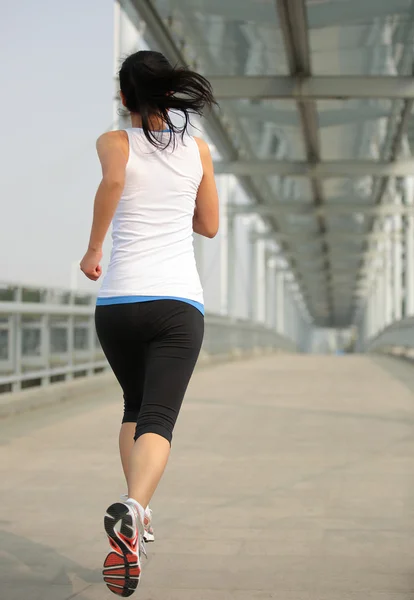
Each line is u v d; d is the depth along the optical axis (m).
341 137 31.80
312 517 7.18
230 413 14.76
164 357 4.69
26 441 11.41
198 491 8.23
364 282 101.00
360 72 24.14
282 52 22.06
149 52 4.83
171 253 4.76
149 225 4.75
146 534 5.05
